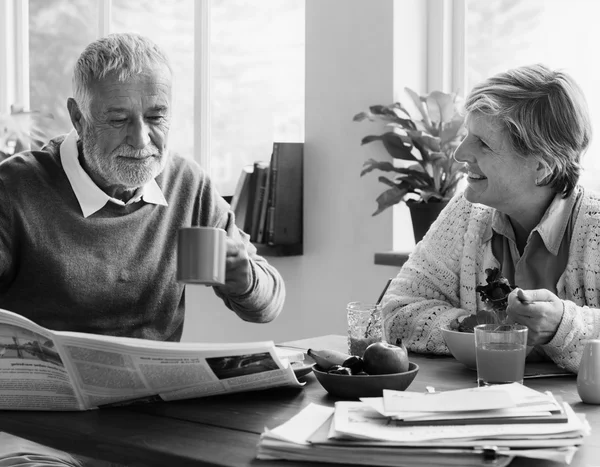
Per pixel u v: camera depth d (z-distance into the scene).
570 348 1.51
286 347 1.84
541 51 2.88
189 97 3.79
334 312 3.21
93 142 1.72
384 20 2.99
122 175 1.72
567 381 1.48
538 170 1.71
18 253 1.78
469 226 1.92
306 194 3.28
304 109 3.32
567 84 1.68
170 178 1.98
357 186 3.11
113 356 1.19
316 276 3.26
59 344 1.19
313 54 3.23
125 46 1.70
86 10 4.12
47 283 1.78
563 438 0.96
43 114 4.11
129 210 1.86
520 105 1.68
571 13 2.80
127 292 1.85
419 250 2.02
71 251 1.79
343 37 3.12
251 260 1.83
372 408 1.10
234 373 1.25
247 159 3.61
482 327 1.38
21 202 1.76
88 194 1.80
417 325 1.81
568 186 1.74
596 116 2.76
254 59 3.59
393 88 2.97
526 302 1.50
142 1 3.92
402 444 0.96
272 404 1.29
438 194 2.75
